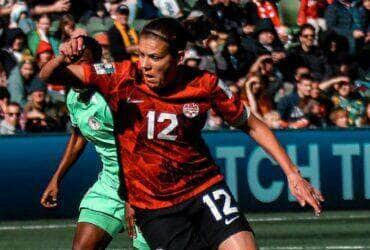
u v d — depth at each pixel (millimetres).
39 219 31828
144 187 15547
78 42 14062
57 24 39125
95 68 15180
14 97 35500
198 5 41906
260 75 38375
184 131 15297
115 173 17859
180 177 15500
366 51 43094
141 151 15391
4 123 34750
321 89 38812
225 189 15711
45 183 31891
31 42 38125
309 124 37938
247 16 42469
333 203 33594
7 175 31656
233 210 15453
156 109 15188
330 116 38594
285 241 28500
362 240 28594
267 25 41344
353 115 39156
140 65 15117
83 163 32000
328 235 29344
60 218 31938
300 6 44875
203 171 15625
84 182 32031
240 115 15469
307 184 15164
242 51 39750
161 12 42281
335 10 44938
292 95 38281
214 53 39281
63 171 19406
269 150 15500
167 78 15000
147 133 15266
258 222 31672
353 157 33781
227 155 32875
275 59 40156
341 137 33719
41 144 31938
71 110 17422
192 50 38781
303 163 33469
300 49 41531
